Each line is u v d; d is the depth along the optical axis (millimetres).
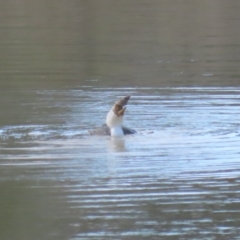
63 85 48125
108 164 29688
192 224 23984
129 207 25359
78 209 25219
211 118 38062
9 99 43625
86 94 45219
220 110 39812
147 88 46750
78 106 41562
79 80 49969
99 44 65312
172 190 26875
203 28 73438
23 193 26688
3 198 26188
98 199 26047
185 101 42281
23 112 39844
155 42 66188
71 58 58781
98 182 27719
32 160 30281
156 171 28938
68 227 23812
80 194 26547
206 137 33969
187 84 47719
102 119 38094
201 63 56125
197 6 88438
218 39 67188
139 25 75188
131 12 83750
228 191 26719
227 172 28719
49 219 24219
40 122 37281
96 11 85000
